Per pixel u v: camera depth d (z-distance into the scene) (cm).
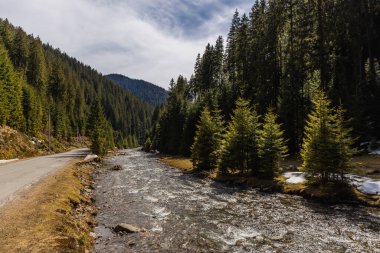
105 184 3022
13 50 11525
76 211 1717
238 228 1594
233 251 1273
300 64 4556
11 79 6894
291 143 4400
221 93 6544
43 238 1099
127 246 1298
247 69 6281
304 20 4409
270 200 2291
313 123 2620
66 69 18912
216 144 4134
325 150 2436
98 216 1788
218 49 8956
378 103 3953
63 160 4531
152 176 3681
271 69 5344
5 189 1895
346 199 2172
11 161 4259
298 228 1596
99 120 7412
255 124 3369
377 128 3881
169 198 2361
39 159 4738
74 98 15475
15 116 6738
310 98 4534
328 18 4528
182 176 3703
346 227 1608
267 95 5278
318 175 2617
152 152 9656
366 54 5391
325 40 4466
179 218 1781
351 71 5106
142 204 2138
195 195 2489
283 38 5394
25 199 1630
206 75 9162
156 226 1614
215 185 3017
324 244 1359
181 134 7788
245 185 2972
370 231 1536
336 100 4166
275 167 3005
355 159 3284
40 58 13025
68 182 2422
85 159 4972
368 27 4994
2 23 12356
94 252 1215
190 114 6888
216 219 1766
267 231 1547
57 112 10700
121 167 4622
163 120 9225
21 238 1083
